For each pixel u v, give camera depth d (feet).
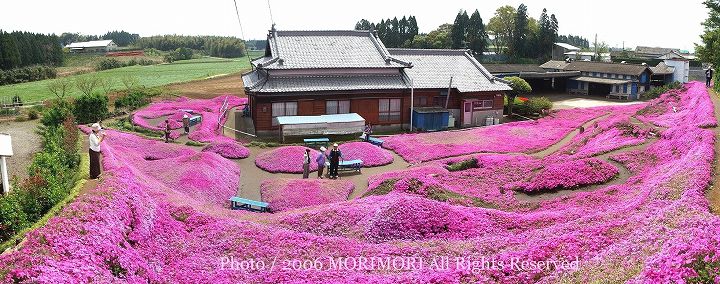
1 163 73.97
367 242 67.36
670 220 54.39
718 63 170.60
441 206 73.82
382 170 128.36
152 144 138.00
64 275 41.09
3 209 59.36
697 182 68.08
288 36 186.70
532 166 110.32
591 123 189.88
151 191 78.38
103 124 171.01
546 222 70.85
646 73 286.87
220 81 345.51
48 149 97.30
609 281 41.70
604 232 56.18
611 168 96.58
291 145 150.00
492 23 478.18
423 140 159.84
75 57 592.19
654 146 107.65
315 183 105.81
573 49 475.31
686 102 170.81
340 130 162.50
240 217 78.89
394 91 179.01
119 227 56.49
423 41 442.50
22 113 193.67
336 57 180.96
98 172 76.02
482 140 161.68
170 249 62.59
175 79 385.09
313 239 65.82
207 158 116.06
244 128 178.40
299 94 167.22
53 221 51.70
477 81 192.85
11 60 387.55
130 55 639.76
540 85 323.57
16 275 39.29
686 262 38.83
